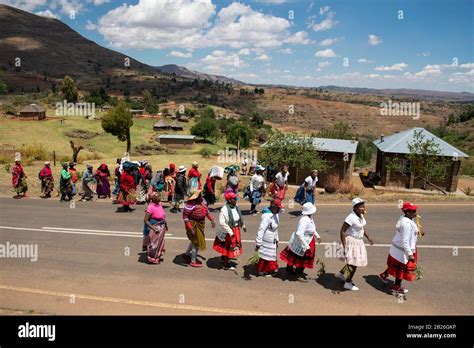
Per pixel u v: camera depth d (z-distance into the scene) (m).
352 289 8.10
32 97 145.62
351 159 31.55
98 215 14.59
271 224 8.44
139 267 9.30
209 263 9.60
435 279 8.73
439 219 13.90
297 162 28.16
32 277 8.71
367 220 13.72
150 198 9.62
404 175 31.06
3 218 13.97
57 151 57.69
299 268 8.80
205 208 9.15
